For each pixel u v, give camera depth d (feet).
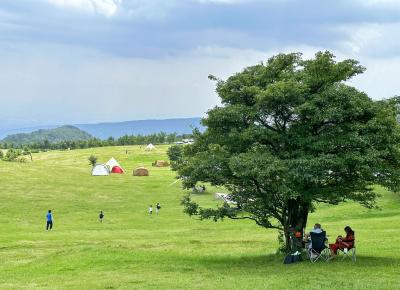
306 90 84.23
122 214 214.69
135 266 89.35
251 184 90.02
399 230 136.67
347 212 194.18
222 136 90.27
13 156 449.06
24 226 177.47
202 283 69.41
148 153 620.90
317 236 83.46
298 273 73.87
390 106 85.56
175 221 195.11
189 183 91.56
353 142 79.15
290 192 78.43
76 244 124.47
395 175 81.82
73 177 323.37
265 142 87.92
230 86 90.89
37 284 73.61
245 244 122.52
